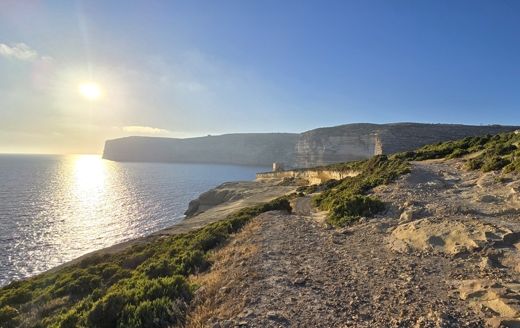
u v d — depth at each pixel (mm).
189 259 11688
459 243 10188
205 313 7051
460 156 33062
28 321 10641
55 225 61750
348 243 12094
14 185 124312
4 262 40750
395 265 9273
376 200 16719
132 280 11109
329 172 56375
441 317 6039
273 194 59062
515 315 5809
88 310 8406
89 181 149875
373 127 164500
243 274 9172
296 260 10297
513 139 31766
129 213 76750
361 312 6582
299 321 6340
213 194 74875
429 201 15930
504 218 12453
